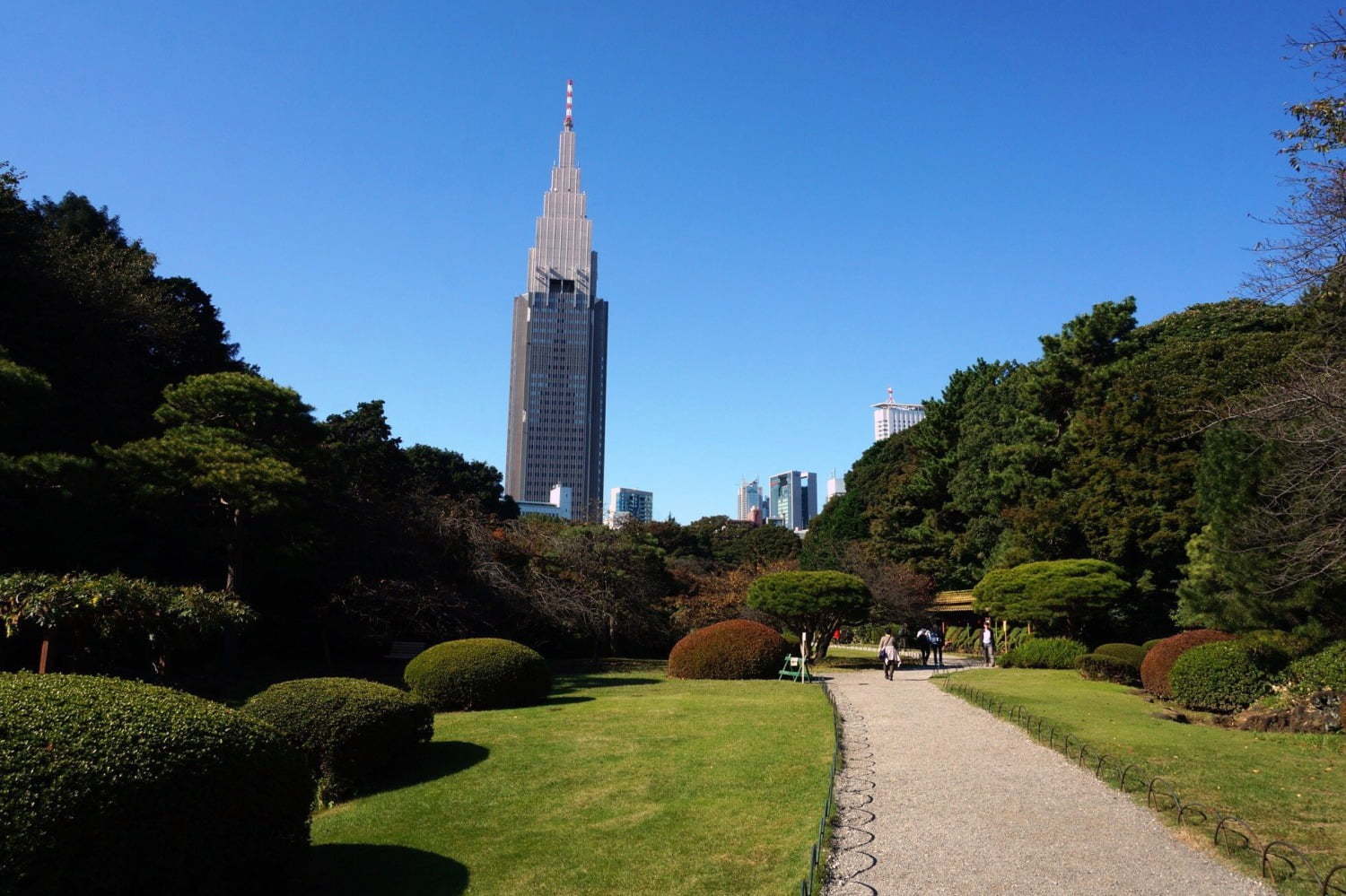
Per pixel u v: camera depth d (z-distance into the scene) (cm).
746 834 790
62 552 1616
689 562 4697
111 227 3188
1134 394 3216
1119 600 2722
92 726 542
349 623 2414
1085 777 1023
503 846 778
